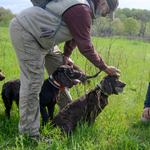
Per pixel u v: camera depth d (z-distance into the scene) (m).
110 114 3.27
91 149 2.24
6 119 2.82
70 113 2.75
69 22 2.04
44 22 2.11
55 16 2.08
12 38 2.21
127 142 2.47
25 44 2.17
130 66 6.87
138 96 4.18
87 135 2.58
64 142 2.39
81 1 2.04
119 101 3.80
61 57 3.07
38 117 2.44
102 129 2.78
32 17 2.11
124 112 3.52
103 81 2.79
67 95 3.15
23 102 2.30
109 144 2.39
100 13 2.29
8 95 2.92
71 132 2.67
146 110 3.10
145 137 2.73
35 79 2.26
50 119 2.99
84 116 2.83
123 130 2.75
